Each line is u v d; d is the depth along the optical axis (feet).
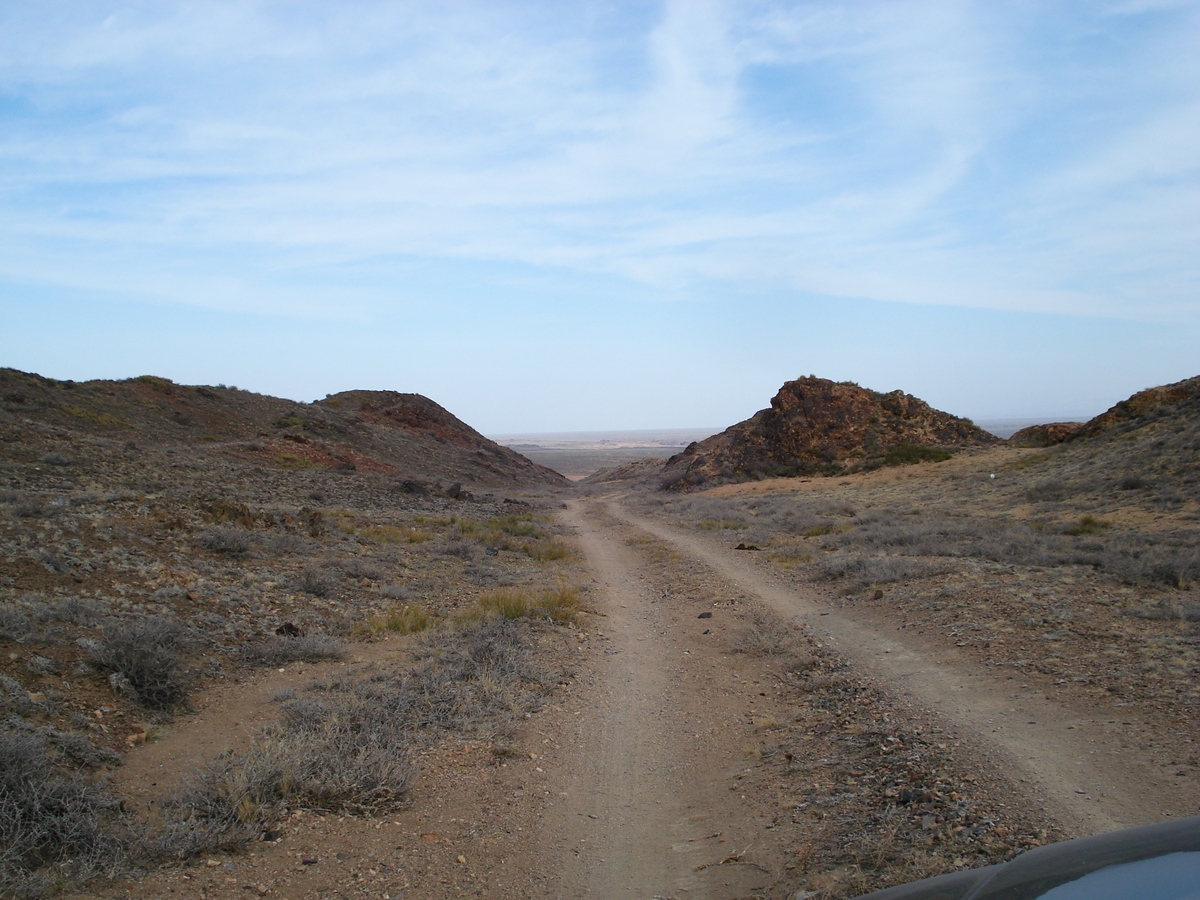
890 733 23.21
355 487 133.90
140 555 42.52
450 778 20.72
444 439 306.96
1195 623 32.27
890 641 36.58
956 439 205.46
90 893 13.35
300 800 18.28
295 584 44.91
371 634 37.45
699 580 61.57
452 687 28.78
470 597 50.85
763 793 19.54
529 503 177.58
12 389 152.25
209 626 33.55
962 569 51.24
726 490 193.16
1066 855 7.98
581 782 21.01
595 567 73.26
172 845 15.21
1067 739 21.42
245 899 13.85
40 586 31.99
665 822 18.39
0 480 79.20
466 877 15.25
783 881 14.48
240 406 216.13
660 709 28.30
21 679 22.02
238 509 61.98
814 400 217.56
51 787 15.58
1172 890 6.23
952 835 15.39
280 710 25.17
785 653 35.91
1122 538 64.49
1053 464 132.16
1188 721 21.56
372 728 23.09
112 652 24.70
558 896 14.61
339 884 14.67
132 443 124.98
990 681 28.32
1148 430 125.29
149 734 21.93
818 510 122.01
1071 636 32.76
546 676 31.53
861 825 16.57
